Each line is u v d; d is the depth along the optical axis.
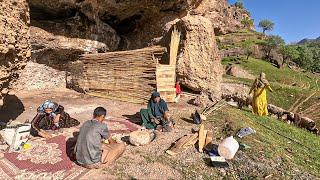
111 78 13.27
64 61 15.21
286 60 76.56
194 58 14.14
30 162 5.73
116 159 6.11
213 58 14.20
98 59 13.65
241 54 68.44
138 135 6.98
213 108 11.37
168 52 15.01
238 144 7.25
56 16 14.13
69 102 12.00
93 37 15.17
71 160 5.93
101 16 15.12
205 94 14.18
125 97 12.81
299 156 8.07
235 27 89.62
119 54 13.04
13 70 7.31
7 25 6.59
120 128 8.34
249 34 84.31
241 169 6.38
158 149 6.89
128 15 15.94
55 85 15.12
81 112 10.29
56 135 7.36
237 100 17.66
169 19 16.67
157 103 8.58
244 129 8.89
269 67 62.12
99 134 5.65
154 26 16.95
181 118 9.93
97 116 5.86
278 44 83.19
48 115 7.62
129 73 12.78
